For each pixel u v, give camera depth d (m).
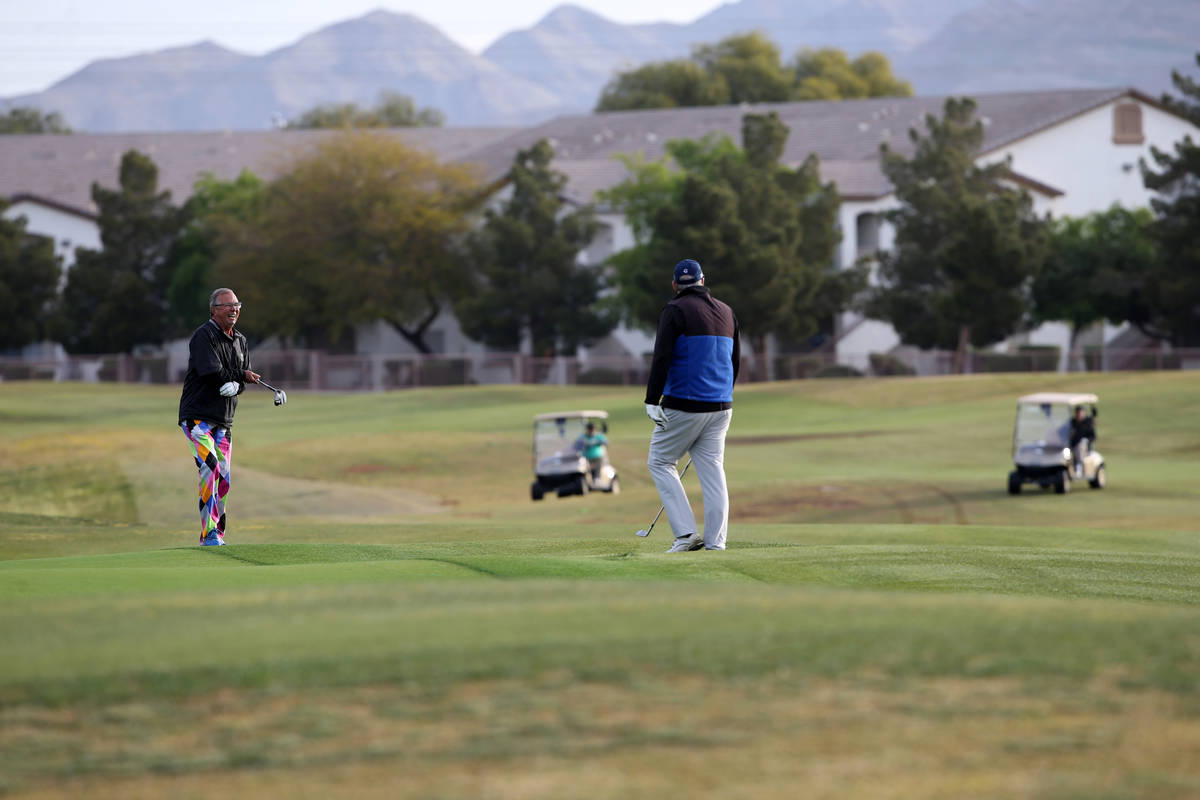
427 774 12.99
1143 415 135.75
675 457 33.47
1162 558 34.12
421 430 146.12
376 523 58.47
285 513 84.81
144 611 20.33
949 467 110.94
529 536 48.12
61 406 180.88
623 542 36.75
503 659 16.73
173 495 89.38
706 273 197.38
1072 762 13.10
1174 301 191.00
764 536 45.28
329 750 13.70
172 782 12.96
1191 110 194.62
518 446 124.00
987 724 14.20
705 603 20.39
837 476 98.44
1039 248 193.50
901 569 30.77
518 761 13.28
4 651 17.38
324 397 195.75
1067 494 85.00
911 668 16.22
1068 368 199.50
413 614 19.70
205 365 36.00
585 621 18.94
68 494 90.94
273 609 20.41
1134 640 17.58
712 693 15.30
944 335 196.62
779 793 12.38
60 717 14.75
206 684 15.84
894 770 12.92
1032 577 30.36
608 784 12.64
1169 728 14.05
